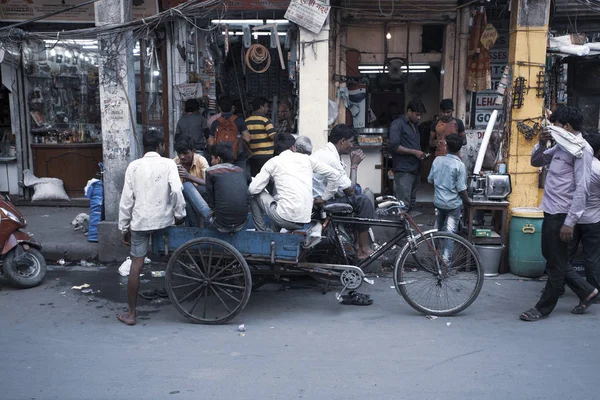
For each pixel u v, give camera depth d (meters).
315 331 4.45
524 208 6.04
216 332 4.43
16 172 9.24
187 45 8.44
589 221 4.76
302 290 5.54
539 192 6.32
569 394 3.39
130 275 4.61
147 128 8.91
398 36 8.97
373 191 8.80
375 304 5.13
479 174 6.12
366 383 3.53
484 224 6.45
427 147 10.84
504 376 3.63
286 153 4.89
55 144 9.20
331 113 8.01
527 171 6.09
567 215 4.46
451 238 4.88
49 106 9.36
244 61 8.42
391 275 6.05
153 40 8.73
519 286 5.65
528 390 3.44
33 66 9.15
